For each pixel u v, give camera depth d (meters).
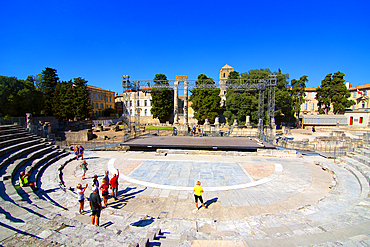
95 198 8.01
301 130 52.03
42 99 46.31
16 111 38.78
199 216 9.79
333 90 61.03
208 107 61.78
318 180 14.47
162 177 15.20
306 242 6.18
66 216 8.63
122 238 6.43
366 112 51.44
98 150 25.25
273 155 21.62
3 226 6.37
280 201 11.29
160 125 61.53
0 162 14.41
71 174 15.97
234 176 15.34
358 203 9.36
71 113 57.16
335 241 5.84
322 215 8.73
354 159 17.11
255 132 37.25
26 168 14.88
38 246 5.40
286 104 52.12
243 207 10.64
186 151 22.73
